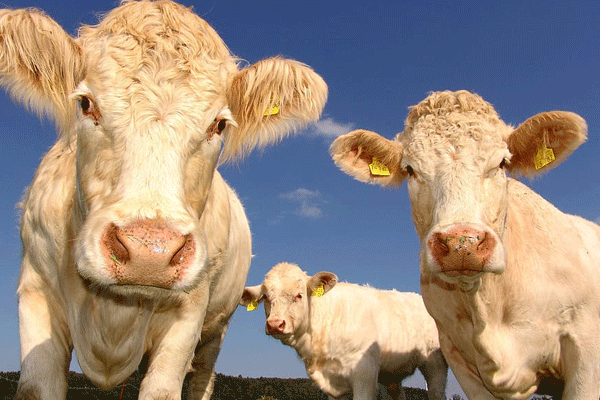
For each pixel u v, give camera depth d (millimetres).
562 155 1411
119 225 811
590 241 1551
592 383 1406
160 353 1116
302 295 2838
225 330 1975
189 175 951
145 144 896
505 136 1432
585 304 1434
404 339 3025
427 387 3205
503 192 1337
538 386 1559
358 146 1604
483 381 1434
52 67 979
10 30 938
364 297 2990
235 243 1619
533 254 1439
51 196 1103
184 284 839
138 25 1008
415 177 1396
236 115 1144
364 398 2777
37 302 1104
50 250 1092
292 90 1138
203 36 1042
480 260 1144
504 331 1416
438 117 1415
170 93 938
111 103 921
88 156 947
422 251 1273
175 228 824
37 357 1046
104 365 1092
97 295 1039
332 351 2818
